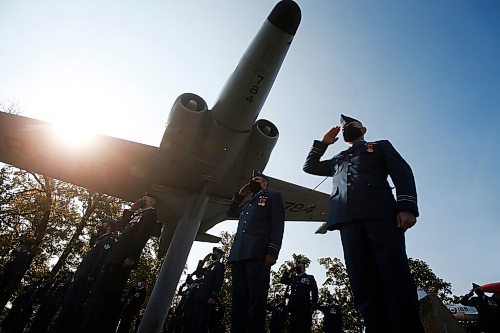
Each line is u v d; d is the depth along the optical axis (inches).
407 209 87.0
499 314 311.1
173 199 330.3
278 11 243.6
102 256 216.4
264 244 129.3
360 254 90.6
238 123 296.7
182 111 281.9
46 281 382.3
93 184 395.9
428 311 139.7
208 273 251.9
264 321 118.3
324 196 392.8
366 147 107.7
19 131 320.8
